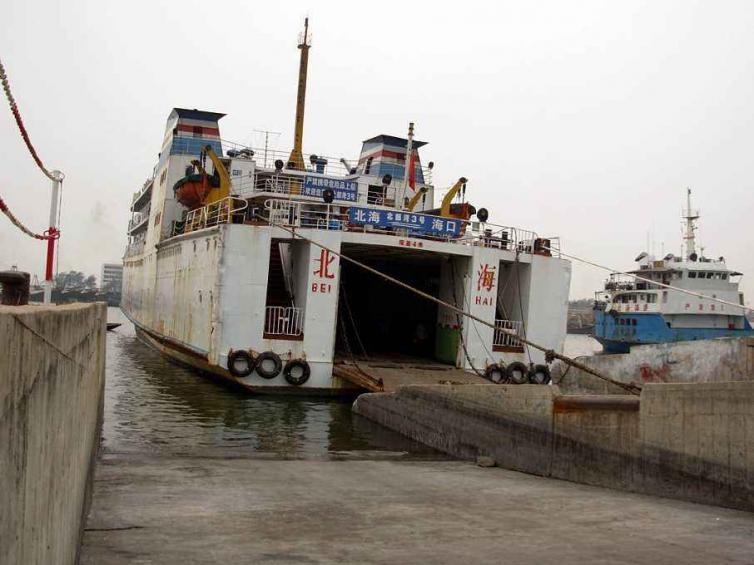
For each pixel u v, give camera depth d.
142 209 44.34
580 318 104.56
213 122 31.08
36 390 2.37
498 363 20.45
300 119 28.38
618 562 5.54
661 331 45.38
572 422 9.84
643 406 8.76
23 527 2.18
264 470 10.16
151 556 5.52
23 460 2.15
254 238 18.28
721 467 7.73
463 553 5.80
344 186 24.56
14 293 5.12
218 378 21.23
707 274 45.56
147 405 17.17
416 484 9.33
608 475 9.20
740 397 7.54
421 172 31.62
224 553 5.68
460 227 20.56
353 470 10.49
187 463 10.60
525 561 5.55
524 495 8.56
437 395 13.34
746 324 45.31
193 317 21.73
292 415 16.52
